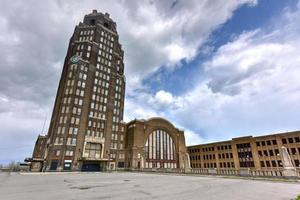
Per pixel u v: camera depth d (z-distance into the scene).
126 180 24.25
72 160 58.06
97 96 72.75
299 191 14.31
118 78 85.69
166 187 16.73
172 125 86.94
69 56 78.81
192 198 11.48
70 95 65.94
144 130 76.00
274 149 62.19
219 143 80.31
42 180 24.31
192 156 91.12
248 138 70.19
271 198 11.45
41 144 74.44
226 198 11.50
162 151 78.50
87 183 20.33
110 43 87.06
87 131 65.00
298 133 58.19
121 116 80.50
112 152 70.44
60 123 61.41
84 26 85.56
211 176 32.62
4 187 16.95
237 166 70.94
